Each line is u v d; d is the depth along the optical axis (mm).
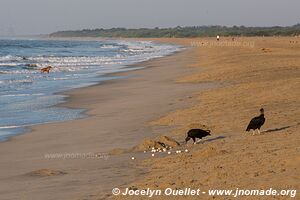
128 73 54312
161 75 49375
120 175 13500
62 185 12812
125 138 19625
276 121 19688
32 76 53625
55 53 112438
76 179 13406
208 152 14477
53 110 29109
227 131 18984
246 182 10875
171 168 13602
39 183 13250
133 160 15359
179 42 196750
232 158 13367
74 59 85188
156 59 81688
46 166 15562
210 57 74938
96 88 40000
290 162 11914
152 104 28766
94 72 57562
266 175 11219
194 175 12242
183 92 33281
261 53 74812
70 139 20281
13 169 15430
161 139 17516
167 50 124250
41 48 145000
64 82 46281
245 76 40406
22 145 19625
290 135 15867
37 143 19891
